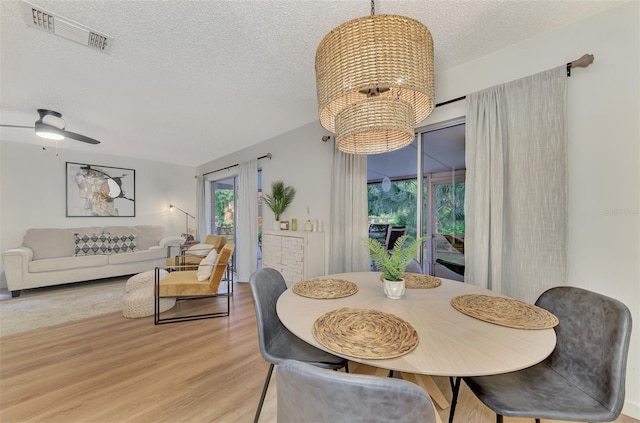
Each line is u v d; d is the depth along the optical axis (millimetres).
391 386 558
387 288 1445
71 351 2186
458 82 2264
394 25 1153
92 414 1491
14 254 3672
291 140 3869
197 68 2201
